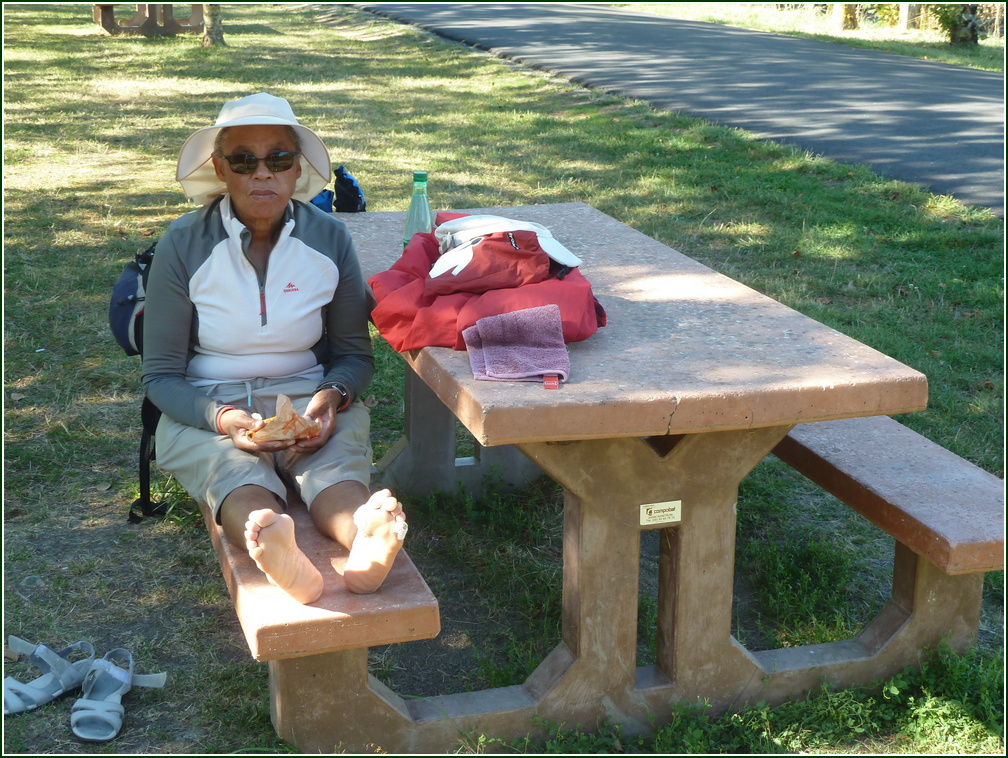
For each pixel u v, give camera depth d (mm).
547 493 4008
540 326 2537
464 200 7879
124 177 8648
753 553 3535
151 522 3678
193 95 13062
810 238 7027
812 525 3789
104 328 5398
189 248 2898
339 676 2537
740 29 21344
